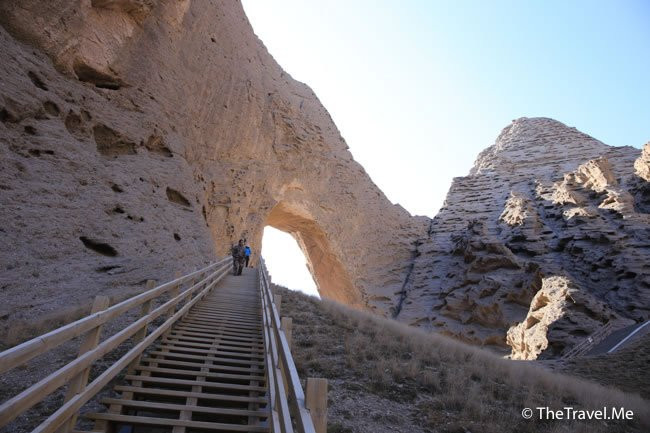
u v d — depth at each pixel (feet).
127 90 57.72
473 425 19.29
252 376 18.69
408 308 131.03
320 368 24.94
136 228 46.47
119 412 14.35
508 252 118.42
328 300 53.47
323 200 134.72
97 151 49.03
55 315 27.07
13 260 30.91
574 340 69.31
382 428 18.35
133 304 15.93
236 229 91.30
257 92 108.68
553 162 197.26
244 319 30.25
